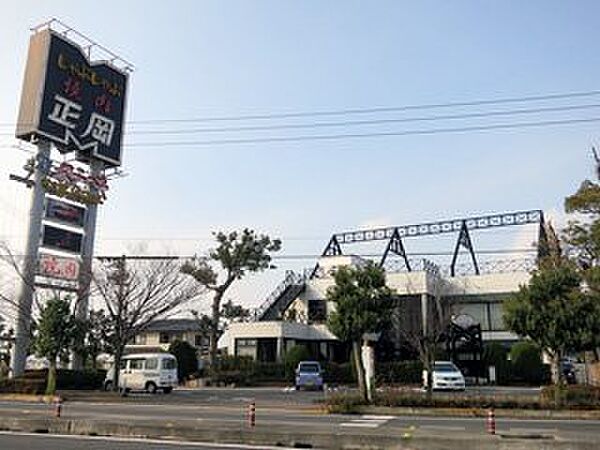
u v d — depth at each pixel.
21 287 32.19
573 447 11.13
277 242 43.50
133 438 13.33
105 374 34.50
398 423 17.11
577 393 20.45
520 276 44.28
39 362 39.12
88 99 36.22
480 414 19.81
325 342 46.16
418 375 38.03
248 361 42.56
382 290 21.97
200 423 15.00
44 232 33.59
